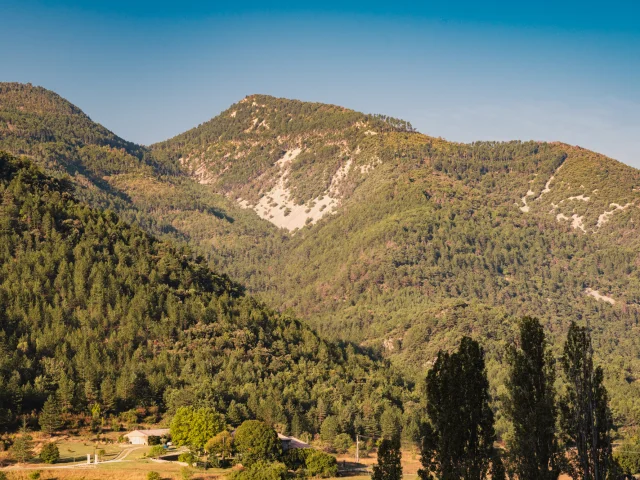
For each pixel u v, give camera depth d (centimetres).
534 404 8006
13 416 17750
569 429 8000
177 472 14388
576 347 8131
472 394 8319
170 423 17962
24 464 14812
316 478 15100
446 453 8194
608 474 7869
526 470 7850
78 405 18675
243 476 13788
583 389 7988
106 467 14575
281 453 15762
